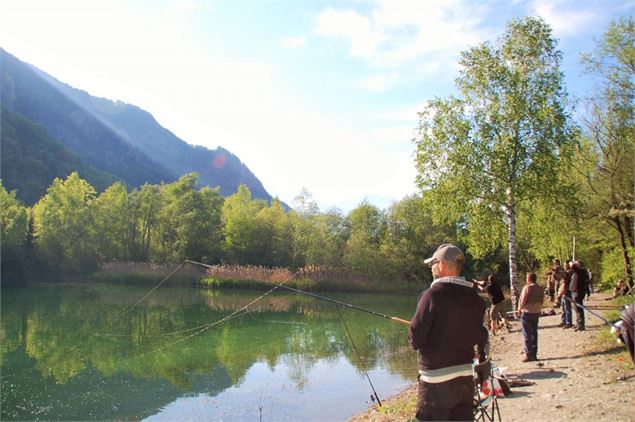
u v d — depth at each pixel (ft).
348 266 194.49
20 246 210.59
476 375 17.51
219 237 227.81
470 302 13.46
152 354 59.11
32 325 82.53
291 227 223.71
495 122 62.39
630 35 67.05
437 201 65.67
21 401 39.81
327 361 55.06
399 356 57.67
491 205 63.67
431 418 13.21
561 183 64.49
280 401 39.42
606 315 57.93
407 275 189.06
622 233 78.74
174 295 144.25
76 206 214.48
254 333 75.82
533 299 37.76
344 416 35.01
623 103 69.67
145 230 234.17
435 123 65.36
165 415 36.37
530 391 28.55
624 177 71.82
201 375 48.67
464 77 64.80
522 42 63.52
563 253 110.63
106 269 195.11
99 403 39.50
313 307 119.34
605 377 30.01
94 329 78.69
